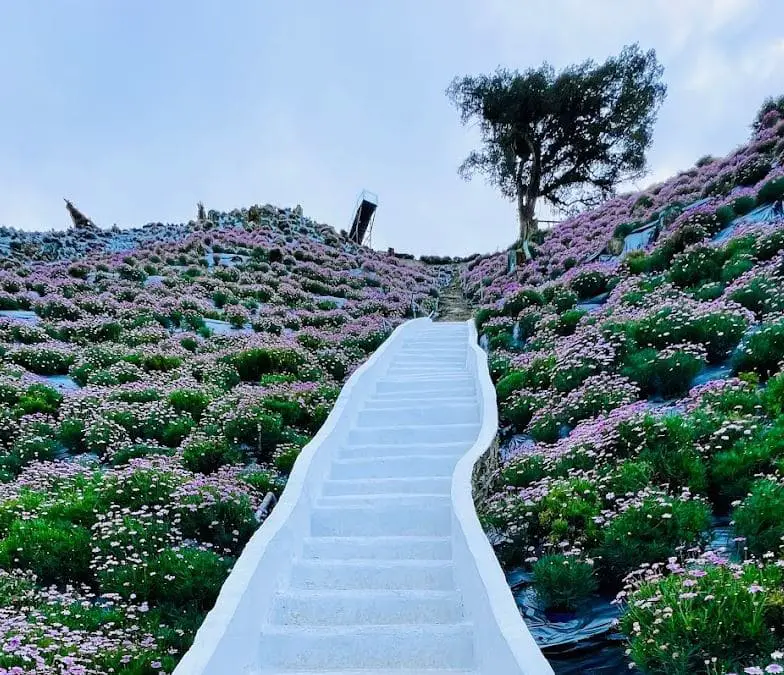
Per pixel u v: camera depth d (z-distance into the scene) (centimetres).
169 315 1912
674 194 2341
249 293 2516
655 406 792
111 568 583
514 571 572
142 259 3130
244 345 1636
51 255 3356
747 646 360
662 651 362
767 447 548
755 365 755
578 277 1647
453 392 1033
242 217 4953
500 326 1578
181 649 493
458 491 607
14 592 538
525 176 3538
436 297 3297
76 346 1530
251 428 962
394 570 568
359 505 675
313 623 517
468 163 3575
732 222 1529
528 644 361
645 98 3300
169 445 973
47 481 773
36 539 608
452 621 512
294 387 1225
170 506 684
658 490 547
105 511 679
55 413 1058
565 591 481
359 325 2119
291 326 2077
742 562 445
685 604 377
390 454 812
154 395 1149
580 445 689
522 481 709
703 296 1092
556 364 1022
